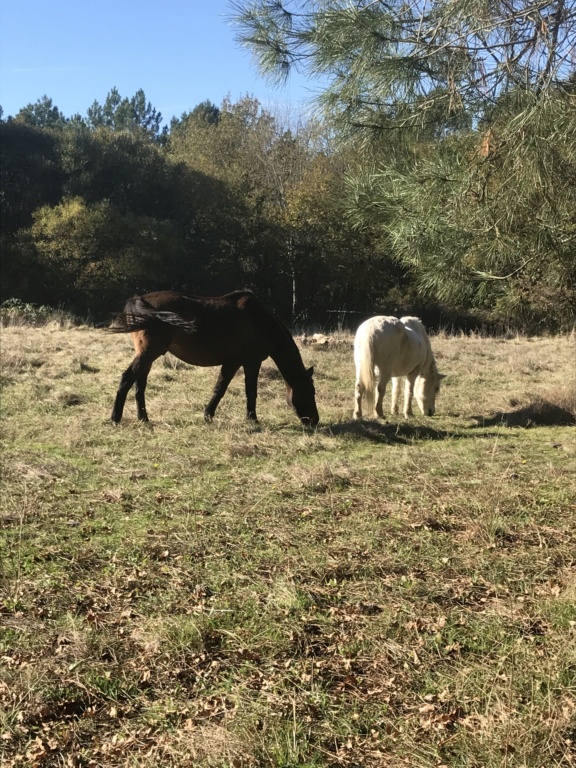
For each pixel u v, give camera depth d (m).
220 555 4.75
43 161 31.66
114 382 11.05
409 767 2.71
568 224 4.22
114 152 32.38
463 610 3.99
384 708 3.09
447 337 23.02
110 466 6.88
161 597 4.09
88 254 28.47
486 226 4.30
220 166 37.47
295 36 4.86
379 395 9.94
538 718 2.88
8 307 22.78
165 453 7.39
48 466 6.66
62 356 13.05
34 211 30.62
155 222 30.08
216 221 32.12
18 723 2.96
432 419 10.34
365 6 4.54
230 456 7.34
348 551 4.85
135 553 4.75
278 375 12.52
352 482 6.59
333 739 2.89
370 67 4.56
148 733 2.92
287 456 7.56
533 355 16.73
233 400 10.44
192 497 5.98
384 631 3.72
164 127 67.81
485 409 10.93
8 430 8.00
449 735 2.89
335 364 14.48
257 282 33.97
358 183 4.89
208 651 3.56
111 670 3.34
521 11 4.03
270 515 5.59
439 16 4.28
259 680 3.29
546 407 10.36
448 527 5.43
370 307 32.75
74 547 4.81
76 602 4.02
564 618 3.79
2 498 5.73
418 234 4.63
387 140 4.91
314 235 31.19
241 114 40.22
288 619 3.83
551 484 6.64
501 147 4.20
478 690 3.16
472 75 4.45
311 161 32.44
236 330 8.76
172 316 8.34
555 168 4.04
